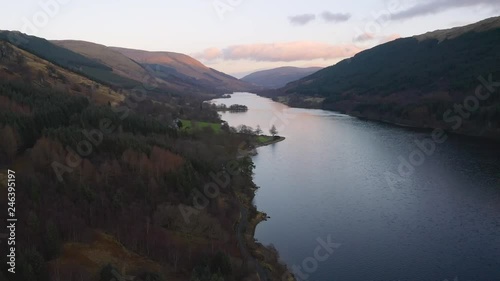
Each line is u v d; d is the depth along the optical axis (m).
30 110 108.56
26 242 57.09
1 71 151.00
